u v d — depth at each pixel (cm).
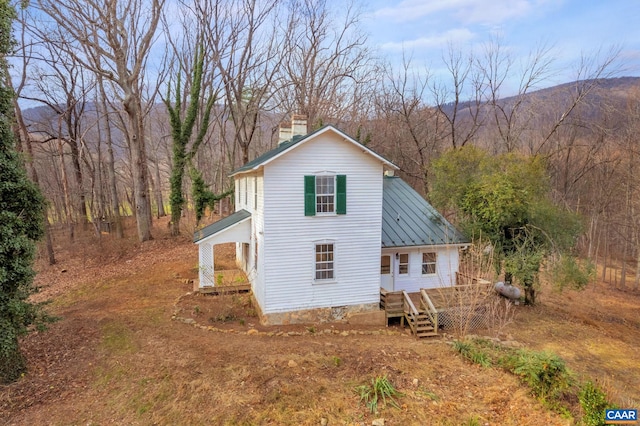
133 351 1051
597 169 3219
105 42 2252
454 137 3569
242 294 1700
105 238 2764
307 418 722
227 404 768
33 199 986
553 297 2231
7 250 898
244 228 1700
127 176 4441
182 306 1493
